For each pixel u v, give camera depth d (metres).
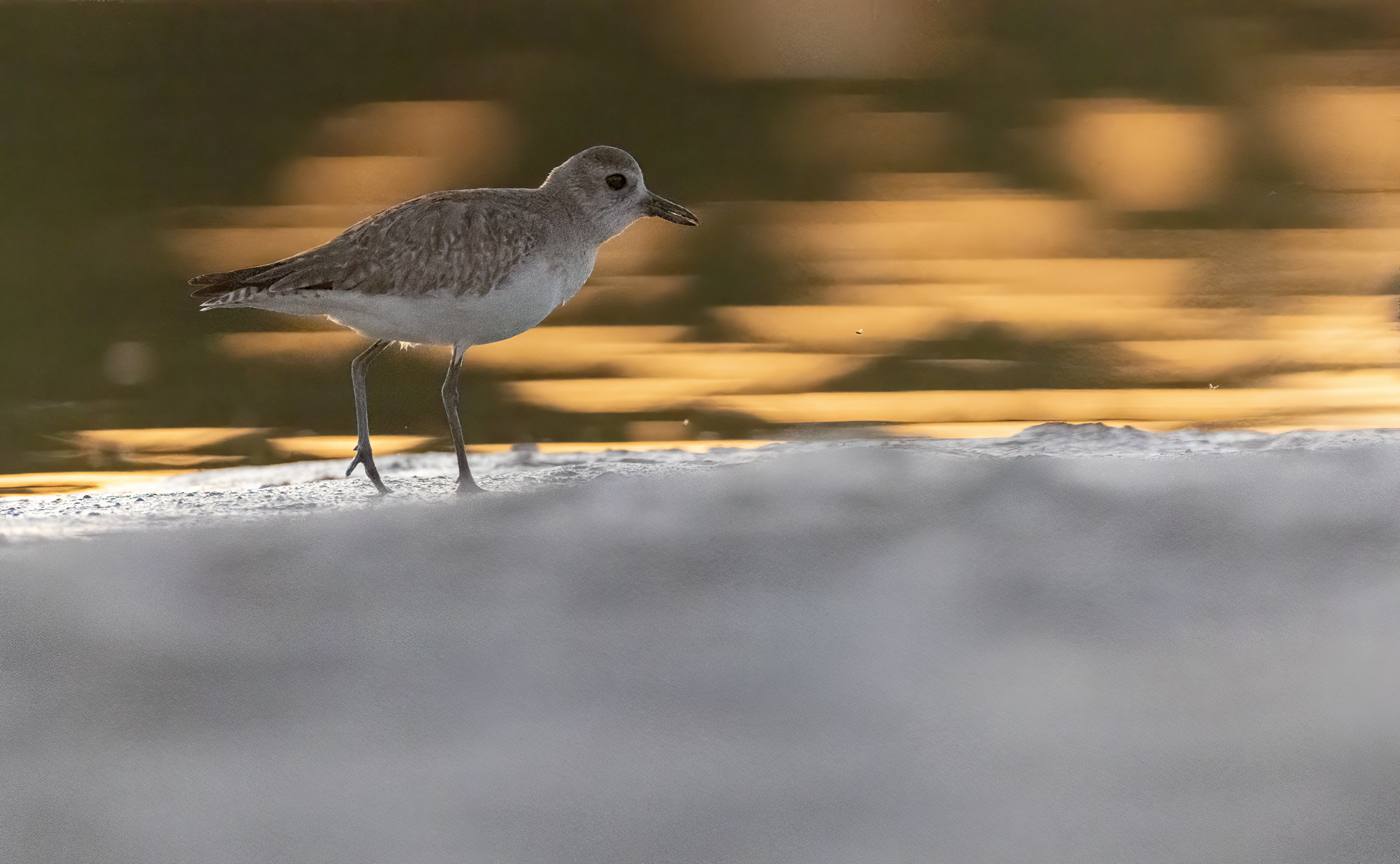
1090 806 5.23
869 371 15.69
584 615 6.67
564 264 11.66
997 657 6.14
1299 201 23.56
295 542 7.72
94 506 9.95
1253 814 5.13
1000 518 7.64
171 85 29.12
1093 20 33.62
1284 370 15.52
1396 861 4.89
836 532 7.59
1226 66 32.34
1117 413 14.03
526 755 5.54
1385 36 34.06
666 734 5.71
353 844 5.04
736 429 13.87
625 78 30.50
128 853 5.04
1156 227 22.19
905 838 5.05
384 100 28.88
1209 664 6.00
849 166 25.81
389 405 14.99
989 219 22.66
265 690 6.09
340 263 10.94
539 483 10.94
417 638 6.50
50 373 15.88
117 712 5.85
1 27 32.25
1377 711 5.70
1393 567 7.03
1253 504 7.83
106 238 21.36
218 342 16.97
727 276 19.75
